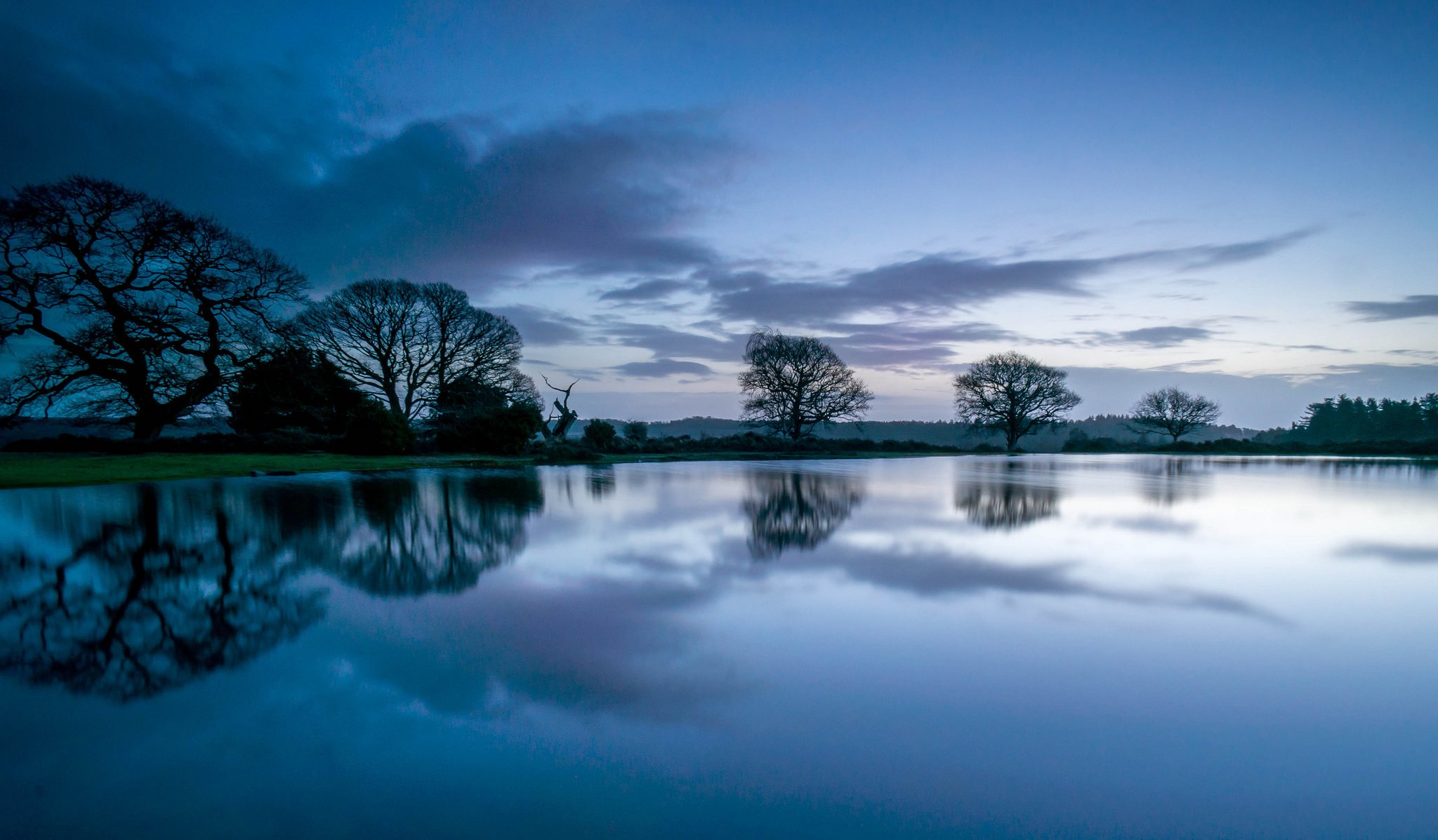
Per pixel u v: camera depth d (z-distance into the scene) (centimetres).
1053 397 5581
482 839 216
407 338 3772
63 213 2397
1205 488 1661
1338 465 3156
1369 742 290
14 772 255
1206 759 276
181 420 2833
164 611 485
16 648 402
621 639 427
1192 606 511
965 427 6044
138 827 221
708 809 238
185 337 2709
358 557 692
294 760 268
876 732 299
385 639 423
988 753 281
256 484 1528
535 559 690
